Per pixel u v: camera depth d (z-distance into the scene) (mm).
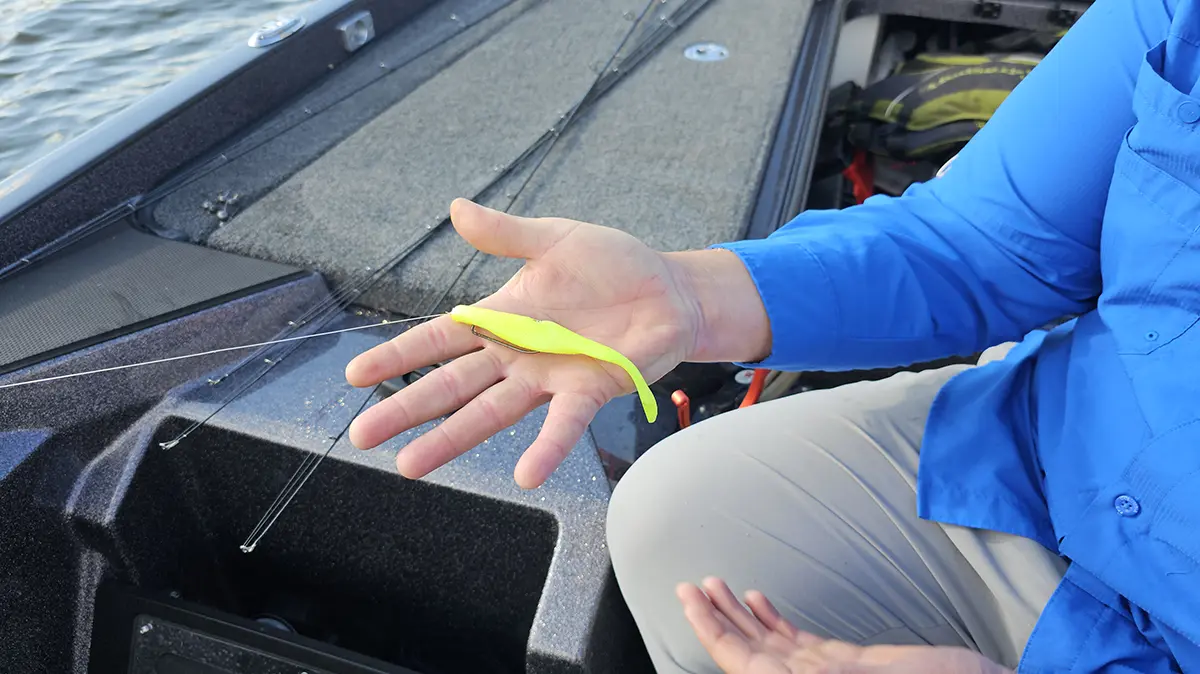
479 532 991
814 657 697
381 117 1635
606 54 1845
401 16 1968
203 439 1037
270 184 1439
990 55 2039
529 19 2008
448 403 735
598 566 903
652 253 807
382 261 1270
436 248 1295
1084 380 758
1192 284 661
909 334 832
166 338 1068
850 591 800
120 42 3742
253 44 1623
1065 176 769
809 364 844
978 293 836
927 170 1934
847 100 2049
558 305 797
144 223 1331
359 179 1455
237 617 977
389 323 1196
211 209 1371
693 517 839
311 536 1076
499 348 763
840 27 2018
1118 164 714
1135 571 671
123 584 1030
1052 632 706
